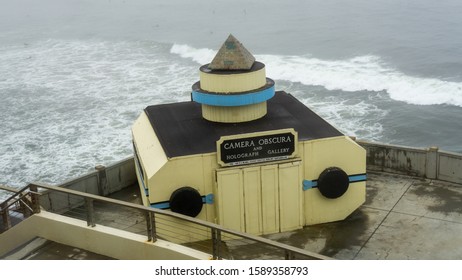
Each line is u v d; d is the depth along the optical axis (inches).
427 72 1576.0
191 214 389.4
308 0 3324.3
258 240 248.5
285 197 406.9
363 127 1194.0
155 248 301.3
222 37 2369.6
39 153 1082.7
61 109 1359.5
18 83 1649.9
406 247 389.1
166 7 3506.4
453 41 1950.1
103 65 1873.8
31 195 344.8
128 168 524.1
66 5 3998.5
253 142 392.2
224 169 390.6
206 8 3334.2
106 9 3619.6
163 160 393.7
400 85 1456.7
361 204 435.2
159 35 2491.4
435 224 418.9
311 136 414.0
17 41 2517.2
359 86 1478.8
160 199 390.6
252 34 2393.0
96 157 1046.4
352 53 1882.4
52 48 2278.5
